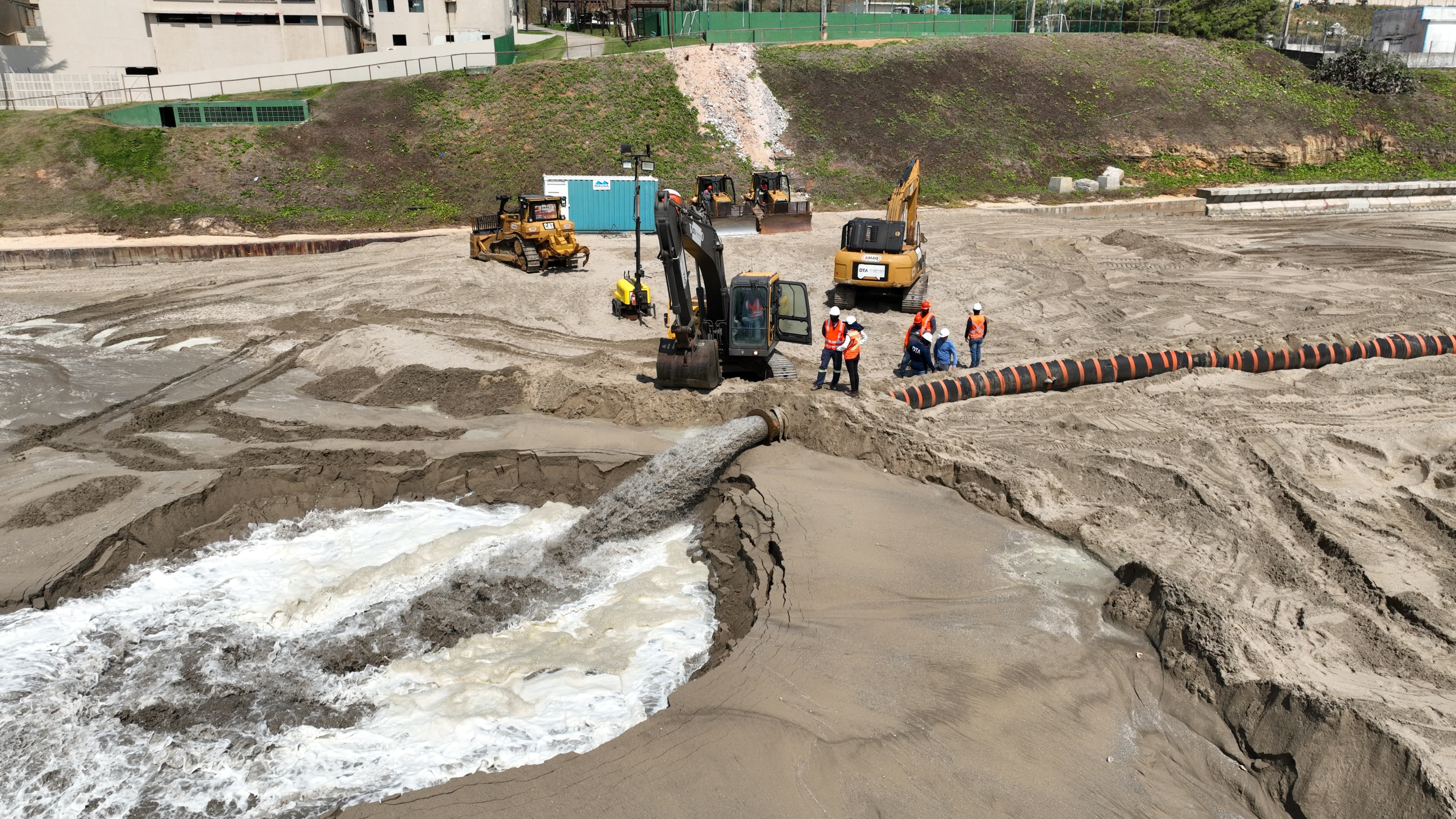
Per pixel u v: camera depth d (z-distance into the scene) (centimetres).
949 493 1180
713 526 1169
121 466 1326
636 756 714
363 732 823
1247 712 745
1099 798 680
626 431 1455
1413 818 609
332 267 2666
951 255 2794
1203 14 5053
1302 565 962
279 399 1641
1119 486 1177
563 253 2462
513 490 1343
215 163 3375
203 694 883
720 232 3088
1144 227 3359
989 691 793
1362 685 751
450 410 1568
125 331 2059
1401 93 4512
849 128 4156
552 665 916
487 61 4516
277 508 1274
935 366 1706
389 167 3581
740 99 4178
